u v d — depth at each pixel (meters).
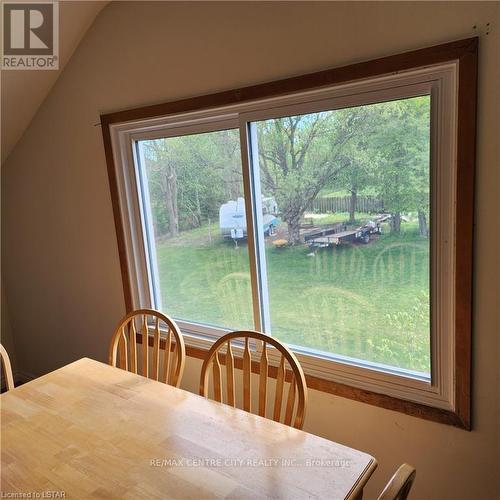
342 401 1.65
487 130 1.20
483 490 1.41
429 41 1.24
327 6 1.39
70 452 1.13
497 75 1.16
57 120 2.28
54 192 2.43
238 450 1.11
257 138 1.68
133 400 1.38
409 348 1.52
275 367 1.79
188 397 1.39
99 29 1.98
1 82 2.06
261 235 1.77
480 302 1.29
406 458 1.55
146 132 2.00
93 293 2.43
